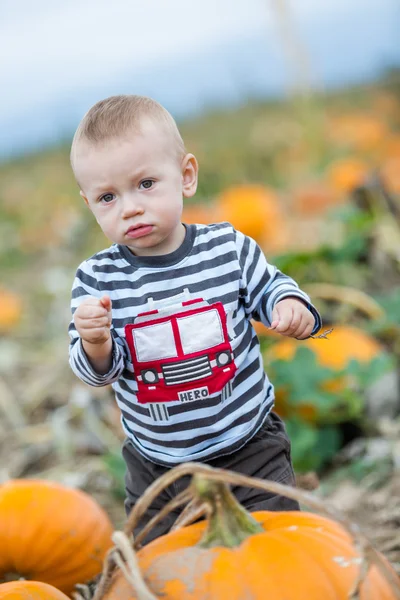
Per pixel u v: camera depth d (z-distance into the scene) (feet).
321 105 37.04
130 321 9.21
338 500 13.97
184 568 7.17
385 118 42.27
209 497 7.38
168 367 9.16
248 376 9.43
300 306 9.17
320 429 15.24
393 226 20.51
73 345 9.18
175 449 9.37
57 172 49.93
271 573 7.01
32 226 40.01
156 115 9.17
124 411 9.61
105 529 11.34
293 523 7.72
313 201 28.30
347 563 7.18
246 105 46.80
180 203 9.17
